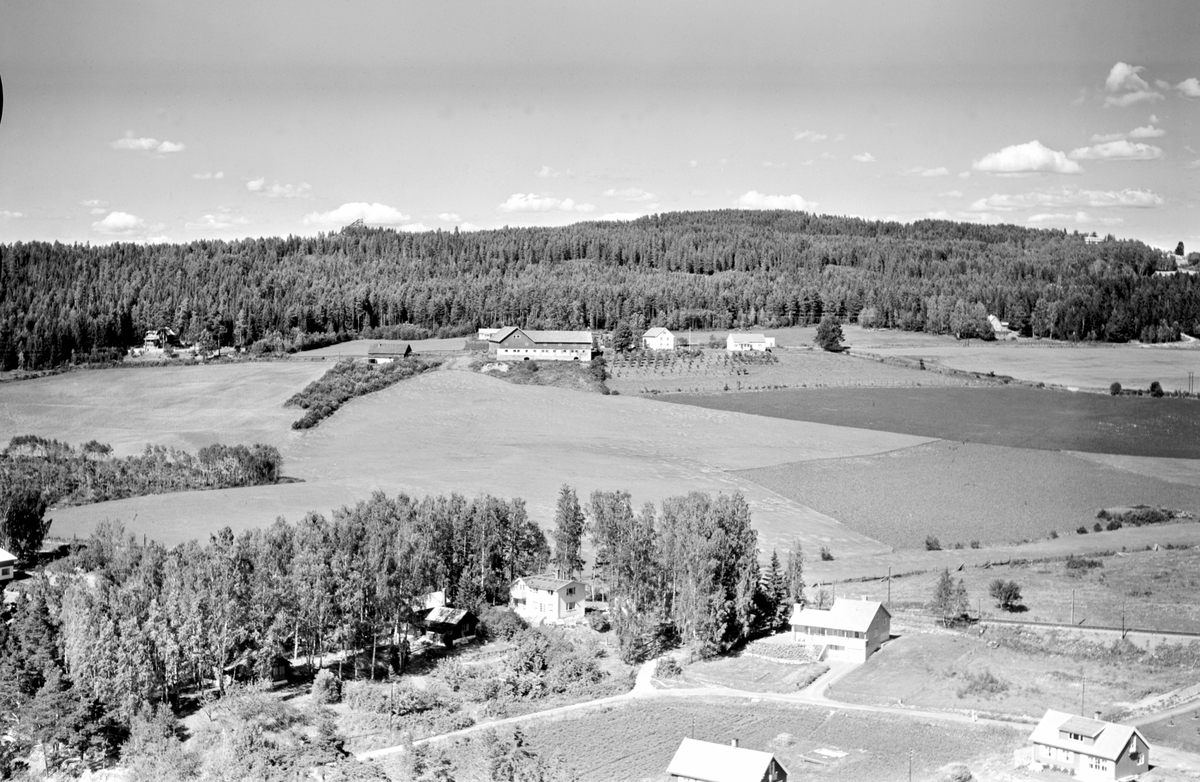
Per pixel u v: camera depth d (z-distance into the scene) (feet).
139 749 338.75
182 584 390.21
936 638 414.41
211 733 346.33
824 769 309.42
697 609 409.90
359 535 428.15
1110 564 493.77
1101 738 300.61
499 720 353.51
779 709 356.59
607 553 462.60
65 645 369.50
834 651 409.69
